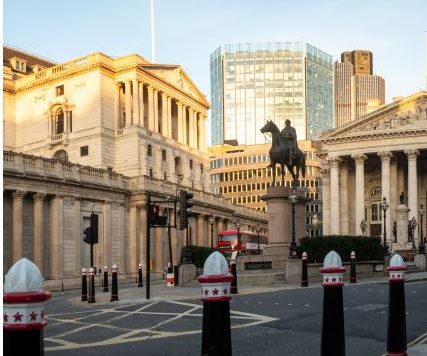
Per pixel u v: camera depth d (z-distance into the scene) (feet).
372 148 322.75
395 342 32.35
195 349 44.78
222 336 17.75
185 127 333.42
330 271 25.18
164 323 62.08
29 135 303.07
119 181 244.42
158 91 308.40
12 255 188.14
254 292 95.14
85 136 281.74
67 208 212.43
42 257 199.52
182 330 56.13
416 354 36.94
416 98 317.42
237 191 554.87
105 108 282.36
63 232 209.05
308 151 544.62
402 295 32.68
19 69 328.90
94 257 226.38
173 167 312.29
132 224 249.55
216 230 322.14
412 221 257.75
